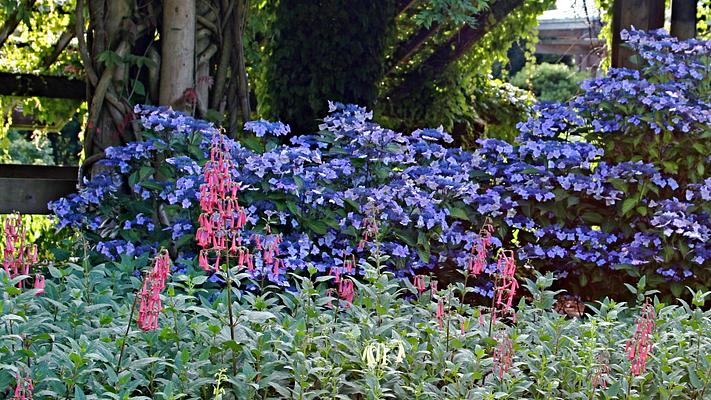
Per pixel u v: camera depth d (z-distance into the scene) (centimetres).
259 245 333
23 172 720
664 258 486
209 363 278
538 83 1622
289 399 282
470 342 330
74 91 767
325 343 305
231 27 543
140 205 455
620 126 519
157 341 296
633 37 539
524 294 516
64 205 454
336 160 471
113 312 329
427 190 497
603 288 508
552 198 494
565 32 1315
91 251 438
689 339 354
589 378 305
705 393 319
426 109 859
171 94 514
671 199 520
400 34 788
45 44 808
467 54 863
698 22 703
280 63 619
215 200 271
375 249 392
